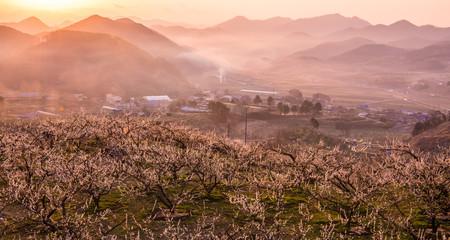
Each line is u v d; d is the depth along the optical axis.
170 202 18.39
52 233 13.36
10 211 17.06
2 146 21.97
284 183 21.56
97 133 30.36
